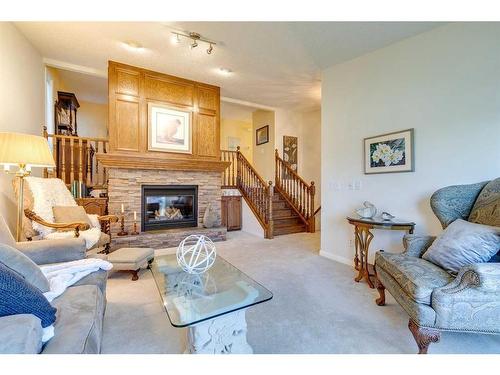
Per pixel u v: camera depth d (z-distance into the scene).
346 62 3.38
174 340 1.62
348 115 3.35
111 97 3.71
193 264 1.94
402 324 1.82
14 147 2.10
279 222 5.48
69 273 1.55
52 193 2.89
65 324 1.08
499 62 2.14
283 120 6.19
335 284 2.57
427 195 2.56
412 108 2.68
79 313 1.17
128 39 2.98
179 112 4.25
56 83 4.30
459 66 2.36
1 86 2.48
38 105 3.39
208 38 2.91
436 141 2.50
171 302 1.43
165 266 2.04
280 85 4.47
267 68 3.73
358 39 2.81
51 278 1.46
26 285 1.03
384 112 2.94
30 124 3.15
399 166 2.76
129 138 3.87
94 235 2.62
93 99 5.68
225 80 4.29
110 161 3.75
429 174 2.55
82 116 5.76
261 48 3.12
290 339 1.62
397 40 2.79
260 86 4.54
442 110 2.46
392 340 1.62
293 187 5.86
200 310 1.33
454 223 1.89
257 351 1.50
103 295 1.66
